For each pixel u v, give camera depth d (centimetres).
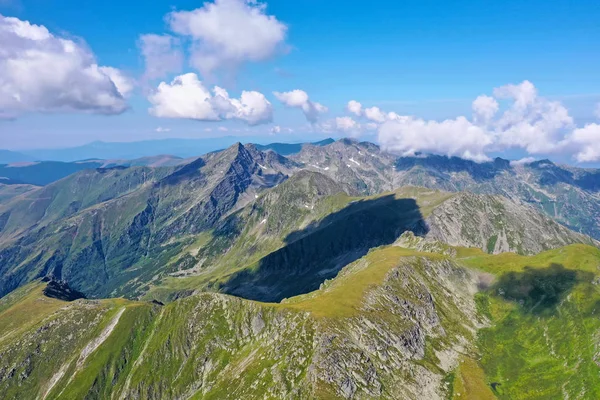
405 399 14100
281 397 13900
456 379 16100
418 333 17688
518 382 16188
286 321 17238
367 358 14862
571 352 16950
